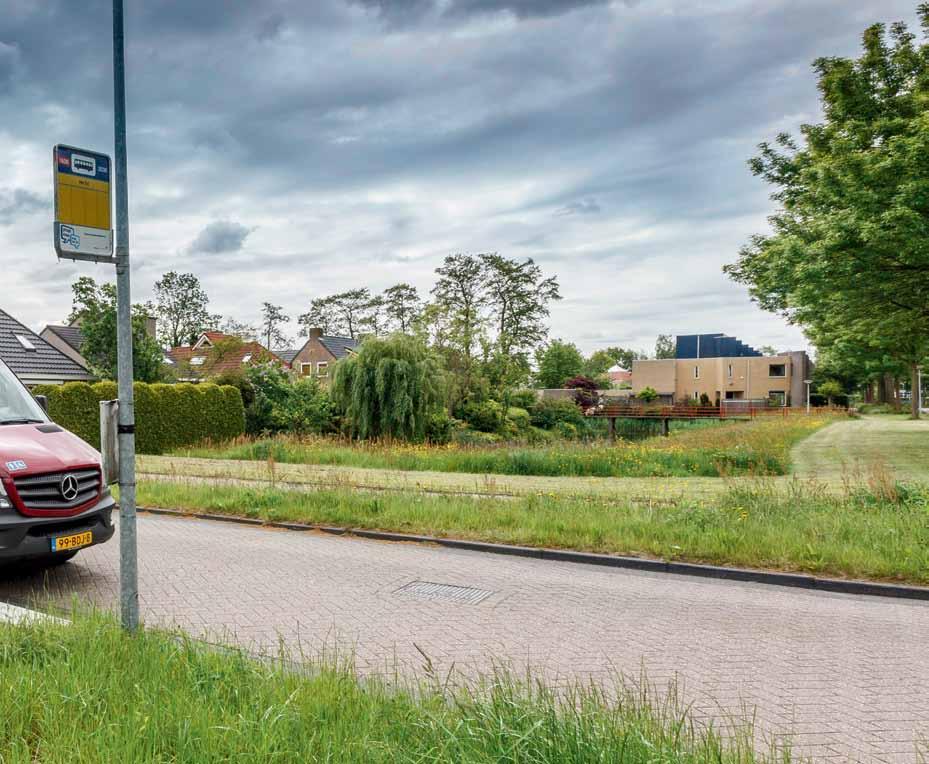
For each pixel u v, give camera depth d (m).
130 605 4.19
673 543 7.71
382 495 10.69
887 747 3.37
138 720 2.82
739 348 92.12
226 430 24.19
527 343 56.34
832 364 57.06
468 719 2.86
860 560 6.77
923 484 10.67
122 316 4.19
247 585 6.43
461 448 19.70
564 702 3.50
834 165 17.72
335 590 6.31
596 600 6.07
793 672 4.38
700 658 4.62
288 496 10.60
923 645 4.92
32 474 5.90
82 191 3.97
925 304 19.80
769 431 28.23
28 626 4.19
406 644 4.85
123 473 4.18
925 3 18.31
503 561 7.62
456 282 57.09
